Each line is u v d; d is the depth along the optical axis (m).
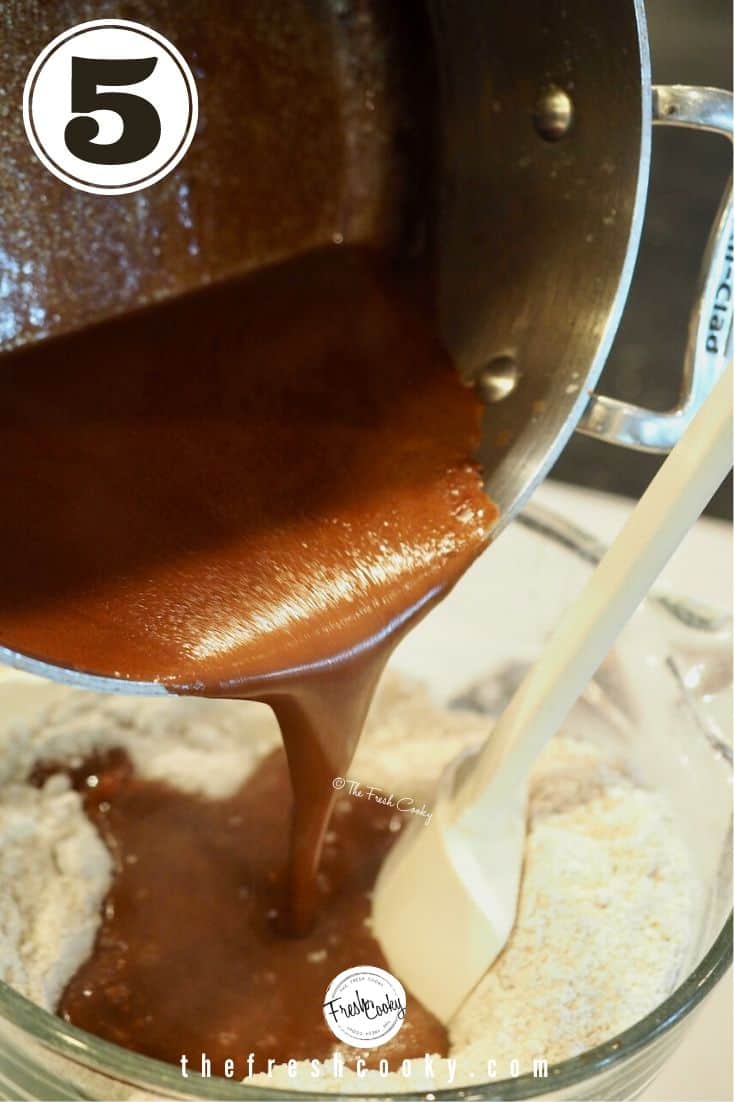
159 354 0.50
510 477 0.47
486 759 0.49
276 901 0.54
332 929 0.53
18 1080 0.45
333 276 0.53
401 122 0.51
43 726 0.57
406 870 0.51
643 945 0.50
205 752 0.58
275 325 0.51
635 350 0.75
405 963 0.51
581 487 0.72
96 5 0.47
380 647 0.46
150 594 0.43
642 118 0.43
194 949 0.52
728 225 0.45
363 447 0.48
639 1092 0.48
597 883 0.51
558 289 0.47
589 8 0.43
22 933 0.50
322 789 0.49
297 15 0.50
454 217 0.51
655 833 0.54
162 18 0.48
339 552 0.46
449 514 0.47
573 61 0.45
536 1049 0.48
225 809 0.57
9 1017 0.41
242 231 0.52
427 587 0.46
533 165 0.47
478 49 0.48
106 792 0.56
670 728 0.56
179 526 0.46
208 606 0.44
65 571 0.43
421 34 0.50
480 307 0.50
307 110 0.51
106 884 0.53
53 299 0.49
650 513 0.43
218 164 0.51
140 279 0.51
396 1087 0.47
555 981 0.49
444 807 0.50
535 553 0.59
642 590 0.44
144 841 0.55
